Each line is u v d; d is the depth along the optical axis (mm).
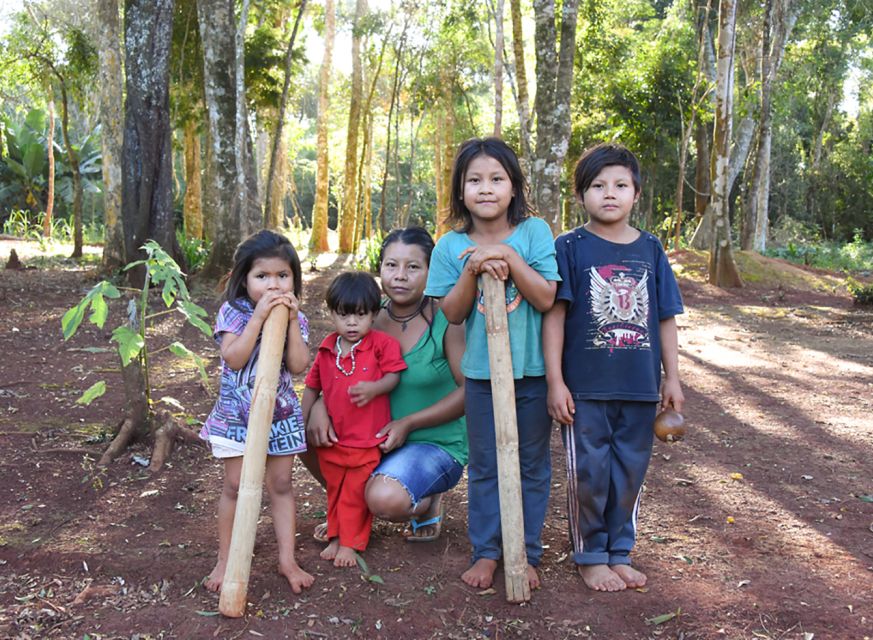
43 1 19719
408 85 24594
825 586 2912
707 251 17891
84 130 30625
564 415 2805
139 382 4340
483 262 2645
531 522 2912
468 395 2904
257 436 2584
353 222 23609
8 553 3074
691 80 20469
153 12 11125
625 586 2867
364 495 3035
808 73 25547
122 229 12203
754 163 23188
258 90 19812
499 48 14555
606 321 2850
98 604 2713
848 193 38188
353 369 3057
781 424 5391
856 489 4043
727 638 2559
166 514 3518
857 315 11594
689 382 6875
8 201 28031
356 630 2570
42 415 5066
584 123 21688
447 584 2869
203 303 10828
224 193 12562
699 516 3635
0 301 10219
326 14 24453
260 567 2979
